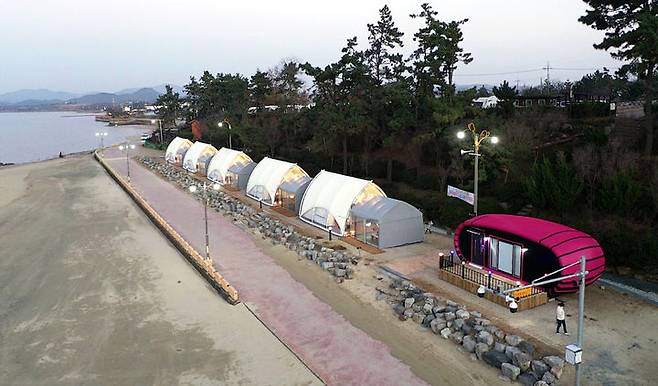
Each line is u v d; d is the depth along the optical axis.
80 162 99.56
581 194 36.47
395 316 25.30
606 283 28.48
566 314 24.45
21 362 21.77
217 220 46.09
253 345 22.84
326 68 55.09
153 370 20.95
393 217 35.66
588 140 40.22
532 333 22.45
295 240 37.62
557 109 53.25
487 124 43.78
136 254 36.94
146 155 104.50
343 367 20.73
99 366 21.34
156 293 29.25
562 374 19.41
